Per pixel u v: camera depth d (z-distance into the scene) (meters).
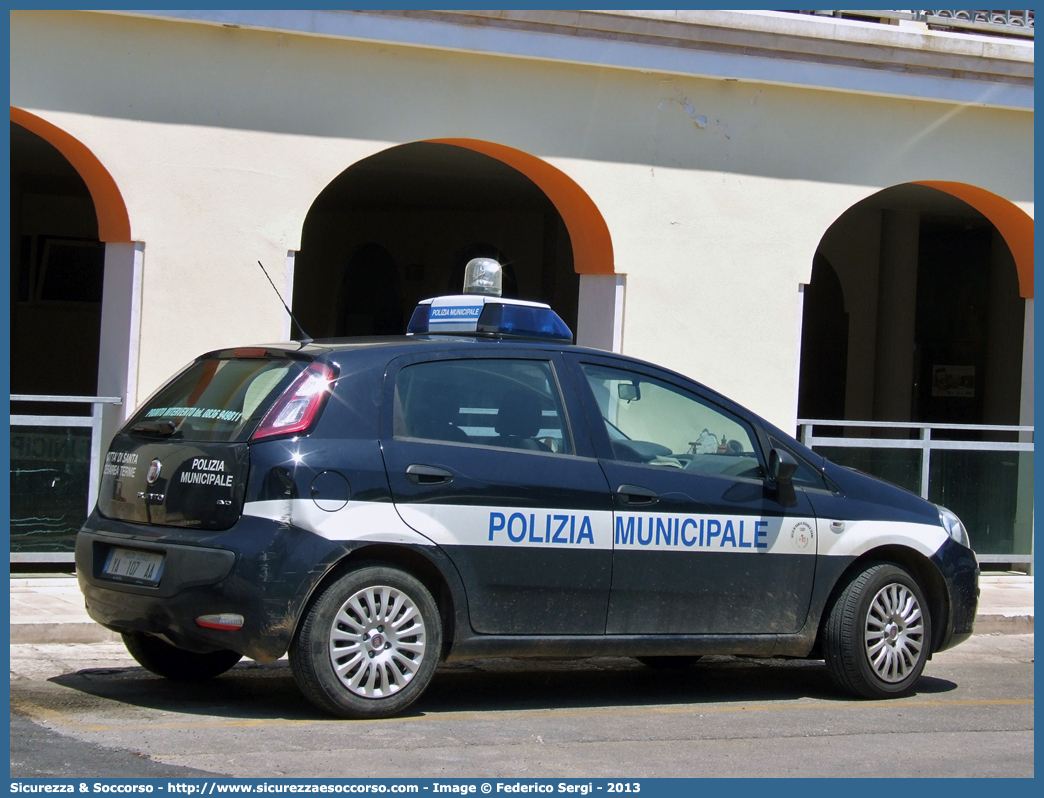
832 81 10.70
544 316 6.80
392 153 13.90
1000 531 11.12
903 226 17.38
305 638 5.70
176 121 9.06
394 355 6.09
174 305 9.09
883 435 17.58
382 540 5.79
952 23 11.12
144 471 6.04
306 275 19.50
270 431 5.73
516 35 9.78
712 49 10.34
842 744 5.98
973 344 17.70
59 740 5.43
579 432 6.39
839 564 6.85
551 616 6.18
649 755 5.59
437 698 6.59
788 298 10.82
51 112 8.74
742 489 6.68
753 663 8.05
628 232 10.33
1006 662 8.48
